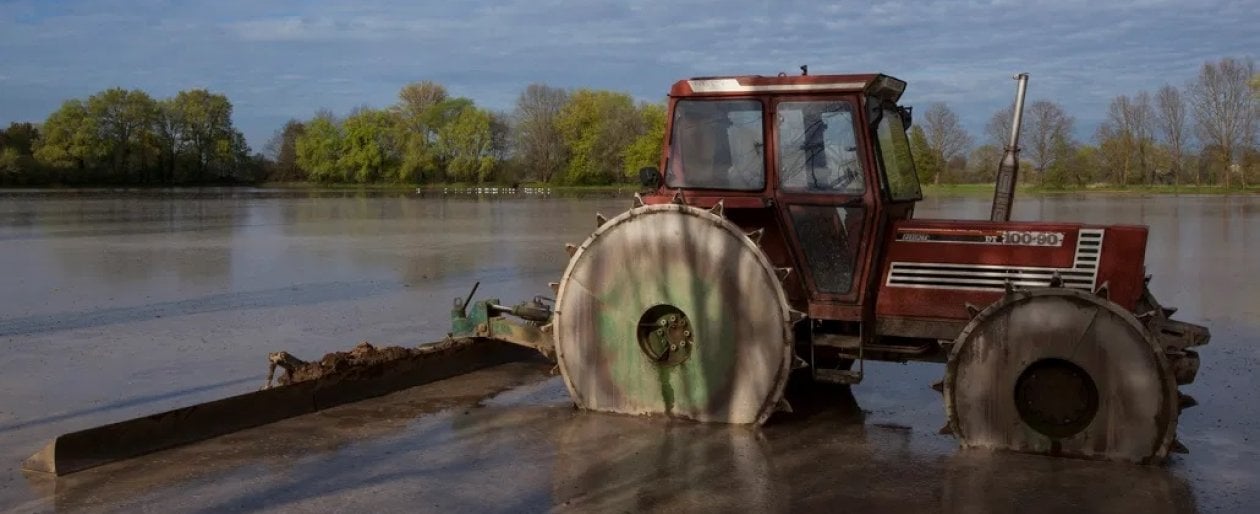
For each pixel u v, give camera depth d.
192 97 95.62
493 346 9.61
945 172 55.28
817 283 7.48
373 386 8.44
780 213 7.49
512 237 26.52
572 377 7.84
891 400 8.45
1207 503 5.85
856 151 7.34
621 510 5.73
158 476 6.37
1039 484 6.16
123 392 8.84
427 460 6.71
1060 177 62.44
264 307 13.78
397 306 13.90
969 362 6.79
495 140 94.88
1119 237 6.96
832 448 6.96
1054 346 6.58
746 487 6.13
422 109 99.94
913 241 7.41
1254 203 46.69
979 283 7.22
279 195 67.06
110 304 14.05
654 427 7.43
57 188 83.44
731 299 7.25
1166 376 6.37
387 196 65.19
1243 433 7.39
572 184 88.19
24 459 6.79
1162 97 67.62
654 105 86.56
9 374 9.53
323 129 101.31
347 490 6.11
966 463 6.59
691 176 7.73
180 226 31.20
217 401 7.29
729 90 7.58
